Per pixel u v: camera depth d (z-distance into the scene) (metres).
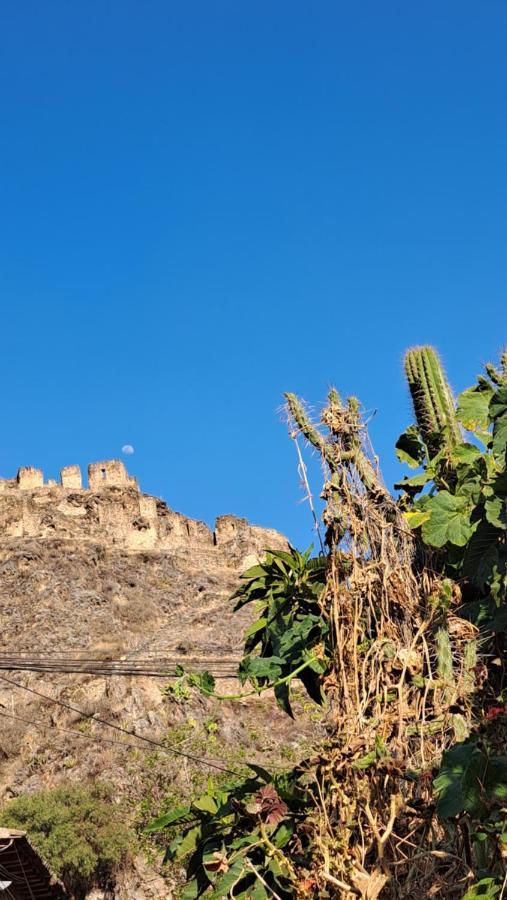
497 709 4.43
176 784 35.75
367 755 4.42
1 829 12.99
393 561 5.06
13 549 64.50
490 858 4.11
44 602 60.22
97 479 72.12
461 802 3.98
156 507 71.44
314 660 5.07
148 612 60.59
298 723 37.44
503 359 6.05
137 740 40.12
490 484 5.25
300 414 5.32
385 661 4.79
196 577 65.56
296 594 5.54
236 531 71.44
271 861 4.54
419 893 4.19
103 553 66.19
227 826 4.93
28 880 14.30
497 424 5.03
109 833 32.31
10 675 49.44
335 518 5.13
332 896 4.31
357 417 5.34
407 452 5.86
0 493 69.69
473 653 4.79
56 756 41.19
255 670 5.27
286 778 4.98
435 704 4.63
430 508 5.22
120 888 31.27
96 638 56.91
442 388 5.88
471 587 5.29
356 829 4.38
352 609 4.97
